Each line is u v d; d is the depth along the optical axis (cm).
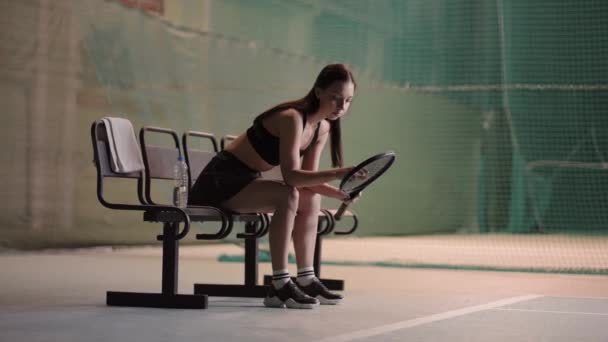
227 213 447
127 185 952
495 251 1073
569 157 1495
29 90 882
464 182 1466
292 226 444
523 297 518
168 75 983
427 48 1356
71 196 912
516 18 1409
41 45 890
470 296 522
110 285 566
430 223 1441
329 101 446
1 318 391
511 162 1500
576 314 434
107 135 440
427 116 1404
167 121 980
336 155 477
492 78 1427
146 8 977
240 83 1028
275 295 443
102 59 938
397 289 569
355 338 342
